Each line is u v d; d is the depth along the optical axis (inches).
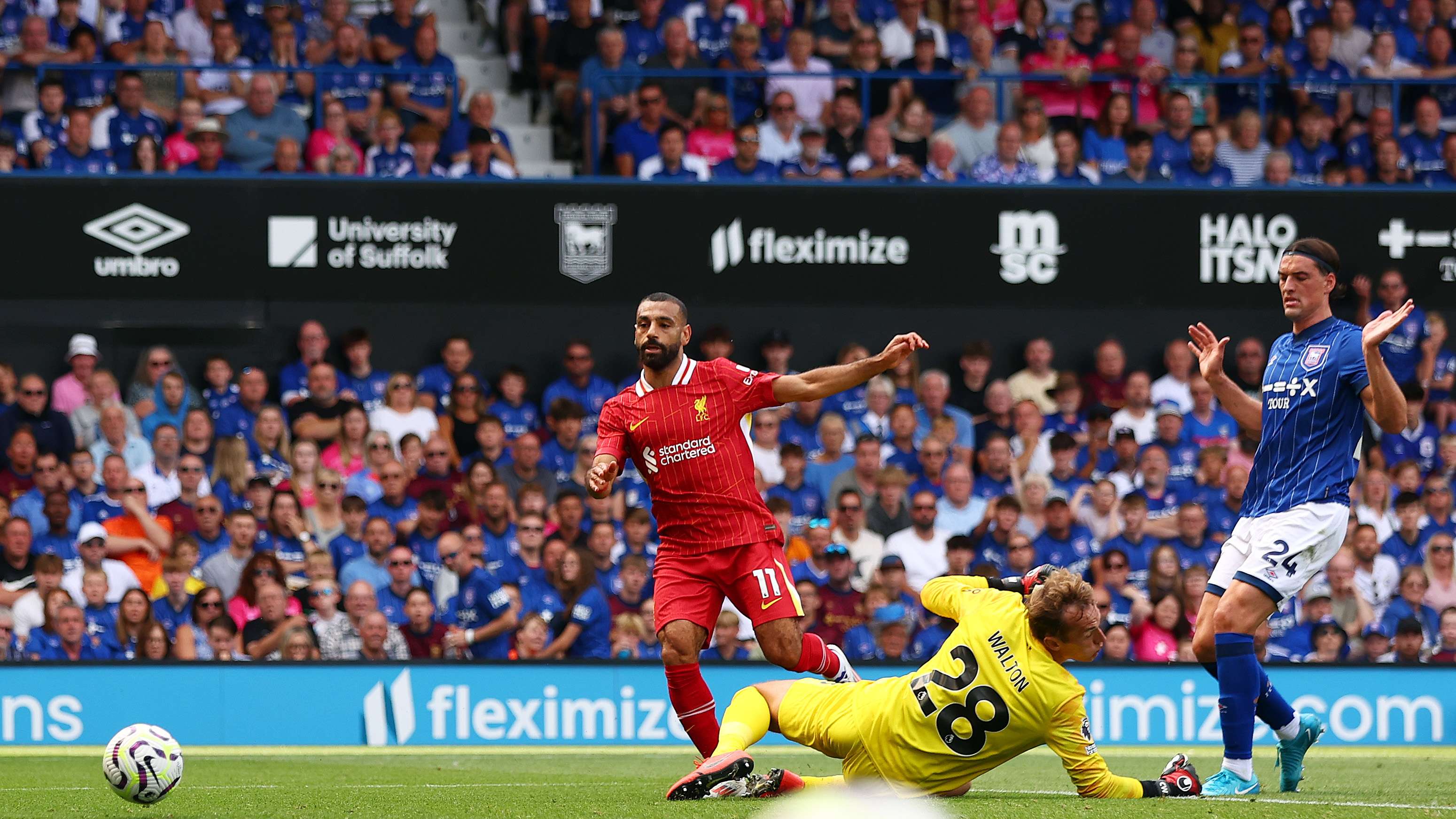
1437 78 1835.6
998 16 1971.0
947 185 1647.4
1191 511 1542.8
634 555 1489.9
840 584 1466.5
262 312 1624.0
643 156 1722.4
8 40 1750.7
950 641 674.8
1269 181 1749.5
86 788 895.7
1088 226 1653.5
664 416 746.2
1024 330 1732.3
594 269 1624.0
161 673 1350.9
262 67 1674.5
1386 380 689.0
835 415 1636.3
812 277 1640.0
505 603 1437.0
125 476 1493.6
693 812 626.2
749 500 752.3
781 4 1879.9
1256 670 735.7
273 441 1563.7
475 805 713.6
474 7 1982.0
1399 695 1403.8
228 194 1584.6
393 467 1519.4
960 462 1647.4
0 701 1323.8
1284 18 1946.4
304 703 1360.7
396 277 1600.6
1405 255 1657.2
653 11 1871.3
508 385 1644.9
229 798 789.2
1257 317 1700.3
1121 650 1446.9
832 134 1750.7
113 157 1649.9
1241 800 684.1
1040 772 1017.5
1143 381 1664.6
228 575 1445.6
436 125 1744.6
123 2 1808.6
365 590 1417.3
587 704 1385.3
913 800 665.0
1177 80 1784.0
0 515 1456.7
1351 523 1565.0
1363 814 627.8
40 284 1551.4
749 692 717.9
